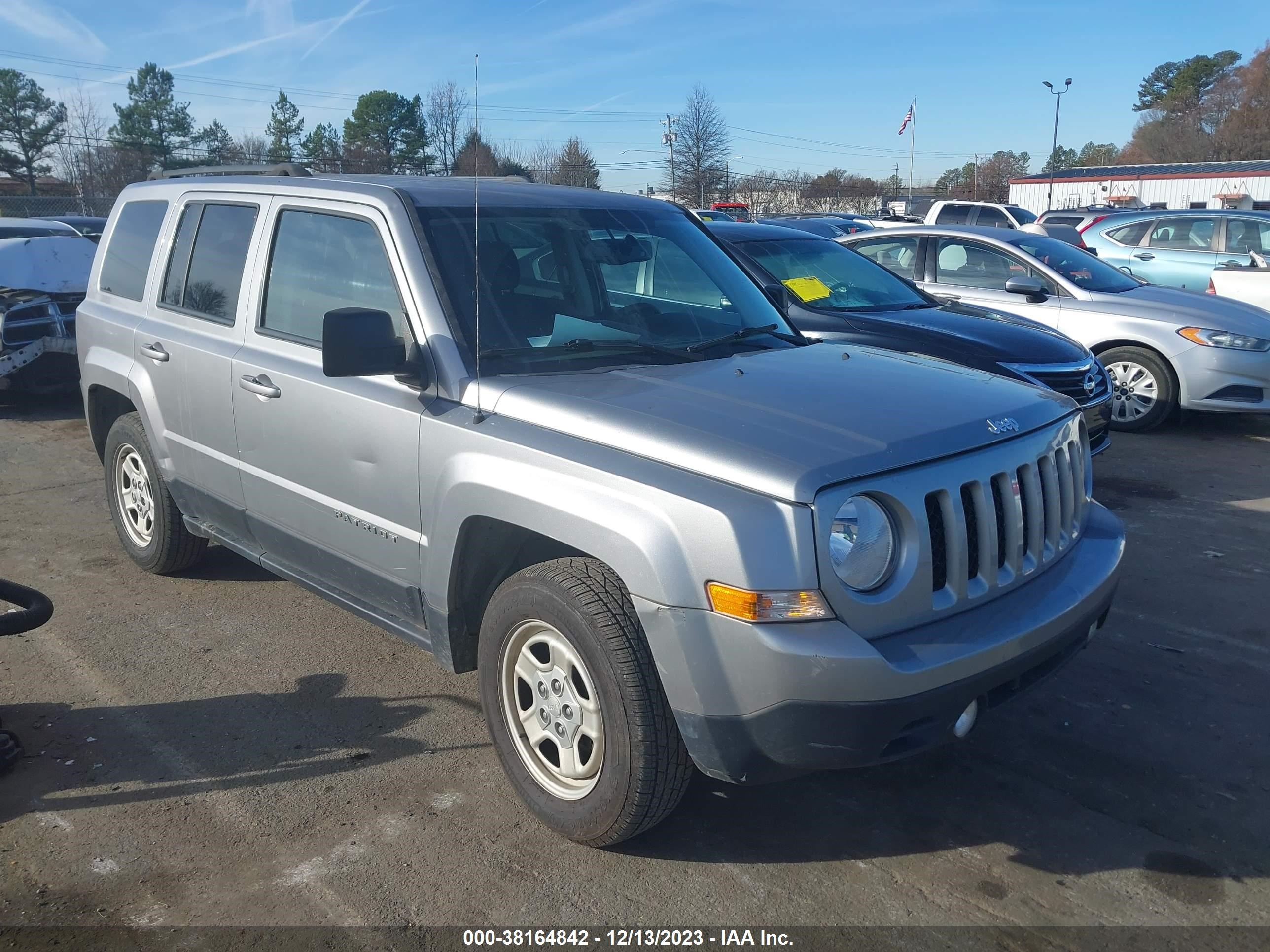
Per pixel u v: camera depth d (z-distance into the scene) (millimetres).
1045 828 3418
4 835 3350
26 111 49375
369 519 3781
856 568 2793
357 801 3551
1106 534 3693
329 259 4055
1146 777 3715
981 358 6703
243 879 3141
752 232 8039
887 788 3645
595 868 3201
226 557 5887
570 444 3115
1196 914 2996
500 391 3383
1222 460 8156
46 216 31156
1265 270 11484
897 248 10180
